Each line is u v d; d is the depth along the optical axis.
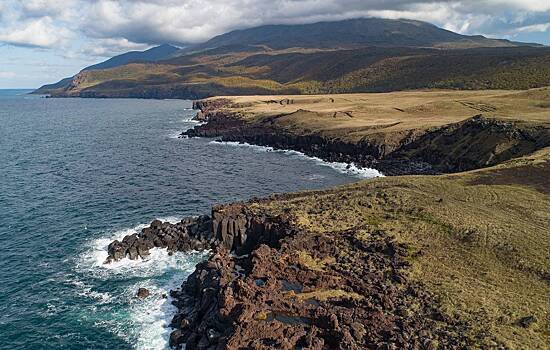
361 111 191.38
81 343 47.12
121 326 49.94
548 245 50.25
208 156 148.75
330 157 142.25
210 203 94.06
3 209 87.44
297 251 55.59
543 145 101.94
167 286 58.66
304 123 179.88
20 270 62.88
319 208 68.44
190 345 43.78
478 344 36.56
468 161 113.44
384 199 68.44
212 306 47.38
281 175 120.81
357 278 49.12
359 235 58.31
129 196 98.12
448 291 44.56
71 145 168.12
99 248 70.12
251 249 65.56
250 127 196.50
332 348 38.06
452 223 57.81
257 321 40.59
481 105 170.12
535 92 173.62
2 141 176.50
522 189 69.69
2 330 49.31
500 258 49.53
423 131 138.12
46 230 77.19
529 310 40.31
